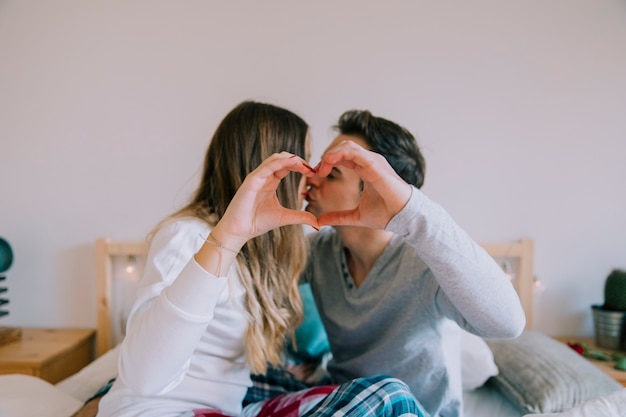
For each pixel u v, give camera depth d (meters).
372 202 0.76
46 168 1.89
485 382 1.51
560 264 1.87
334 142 1.11
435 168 1.86
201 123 1.87
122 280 1.91
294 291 1.08
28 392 1.13
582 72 1.82
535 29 1.81
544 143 1.84
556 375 1.29
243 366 0.98
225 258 0.70
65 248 1.91
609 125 1.83
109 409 0.86
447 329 1.05
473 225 1.87
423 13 1.82
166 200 1.89
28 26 1.86
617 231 1.86
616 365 1.51
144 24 1.85
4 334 1.71
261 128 1.00
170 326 0.67
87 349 1.85
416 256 1.03
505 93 1.83
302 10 1.84
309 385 1.34
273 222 0.74
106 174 1.89
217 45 1.85
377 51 1.84
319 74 1.85
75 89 1.87
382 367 1.07
